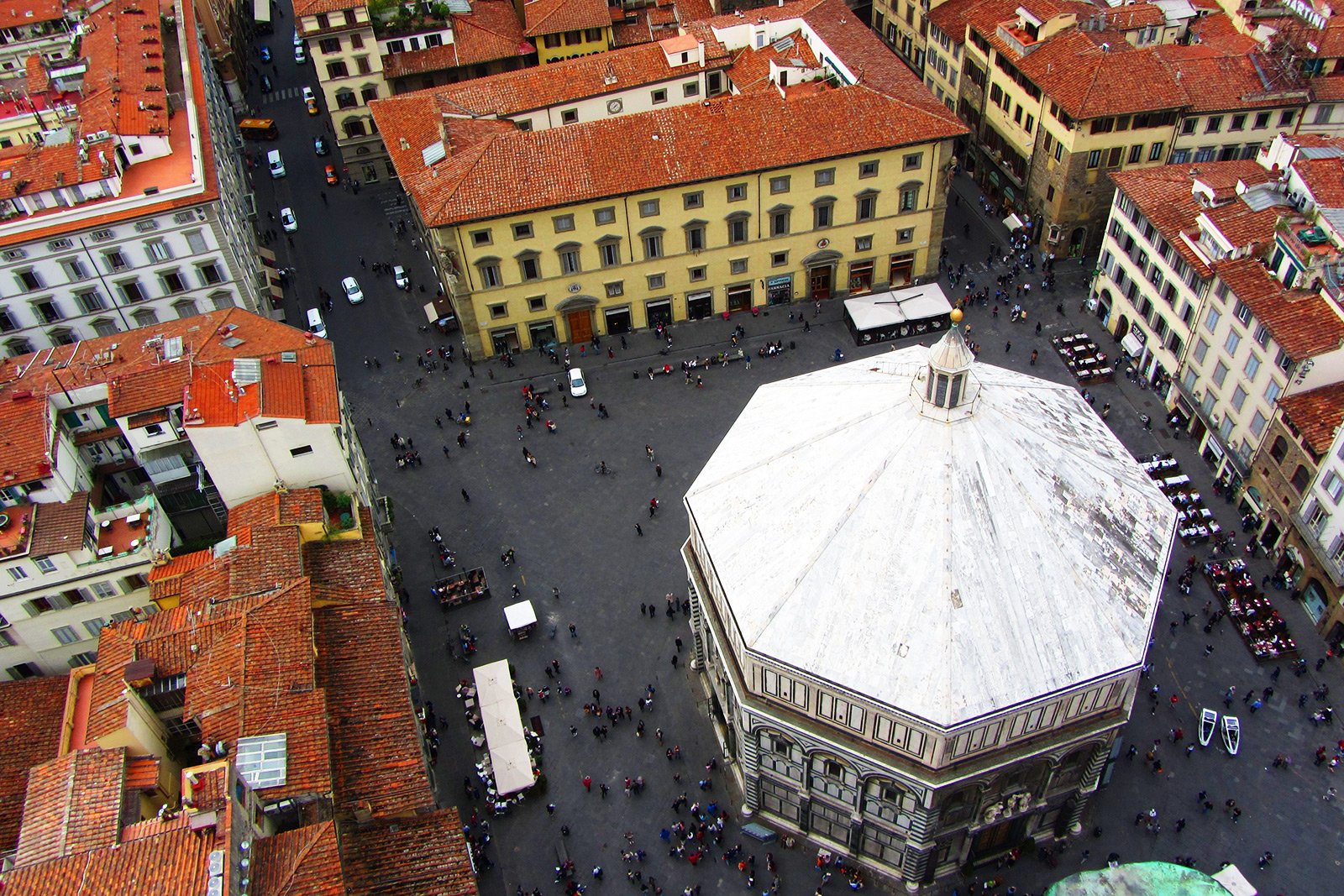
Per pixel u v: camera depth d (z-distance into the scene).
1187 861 67.88
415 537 93.38
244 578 68.12
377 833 59.94
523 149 100.56
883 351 107.12
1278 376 81.75
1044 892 67.38
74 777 55.53
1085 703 59.47
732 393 104.38
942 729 55.88
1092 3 120.56
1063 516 61.47
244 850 50.81
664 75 115.50
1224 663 78.25
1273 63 105.75
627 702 80.00
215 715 59.41
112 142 94.25
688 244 106.12
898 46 147.88
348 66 128.75
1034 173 115.88
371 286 122.25
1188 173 97.44
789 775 67.62
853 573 60.28
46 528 72.38
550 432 101.94
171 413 76.69
